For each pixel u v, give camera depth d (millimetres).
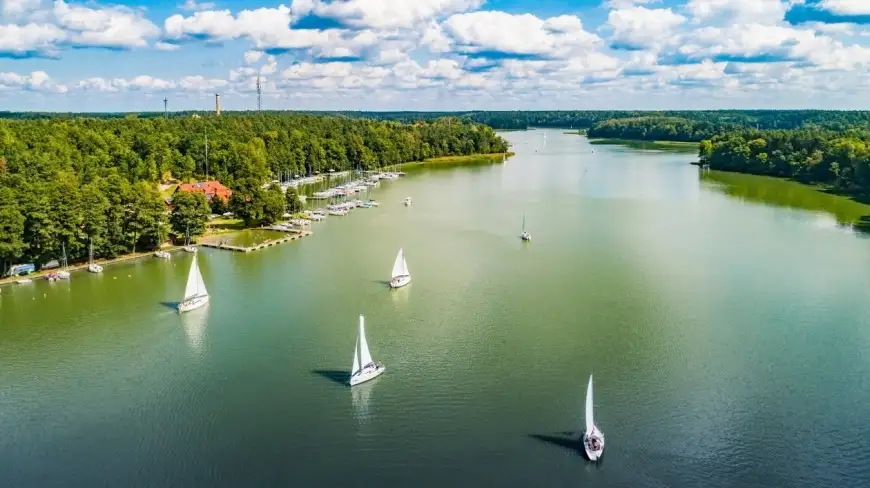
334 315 147000
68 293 162875
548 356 125125
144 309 151625
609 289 163000
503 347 129125
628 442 98000
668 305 151375
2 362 124688
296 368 121562
